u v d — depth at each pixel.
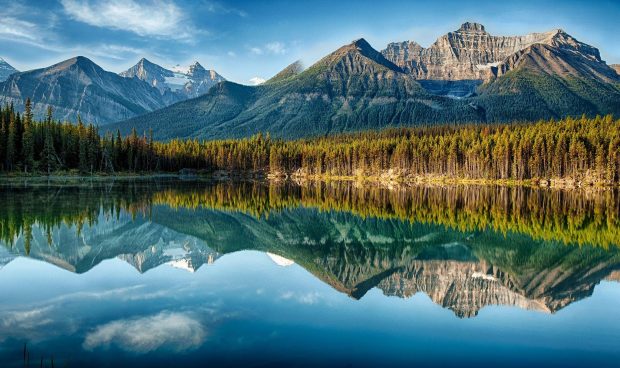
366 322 24.73
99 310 25.11
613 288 34.31
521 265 42.47
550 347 22.34
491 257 46.03
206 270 36.03
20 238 46.78
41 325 22.61
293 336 22.19
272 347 20.77
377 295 30.45
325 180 198.88
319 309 26.61
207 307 26.17
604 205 93.88
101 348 20.02
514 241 55.00
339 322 24.53
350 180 198.00
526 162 168.62
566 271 40.06
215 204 90.81
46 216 61.66
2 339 20.75
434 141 199.88
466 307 28.41
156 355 19.45
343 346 21.28
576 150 156.75
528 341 23.02
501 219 73.38
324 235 58.75
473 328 24.58
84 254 40.84
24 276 32.31
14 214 62.34
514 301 30.31
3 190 95.44
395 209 86.94
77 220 59.91
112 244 46.44
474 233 60.56
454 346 21.98
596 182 150.00
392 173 193.12
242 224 66.44
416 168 189.88
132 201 86.31
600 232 61.12
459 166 182.62
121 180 150.75
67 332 21.77
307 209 86.25
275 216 76.06
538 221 71.19
